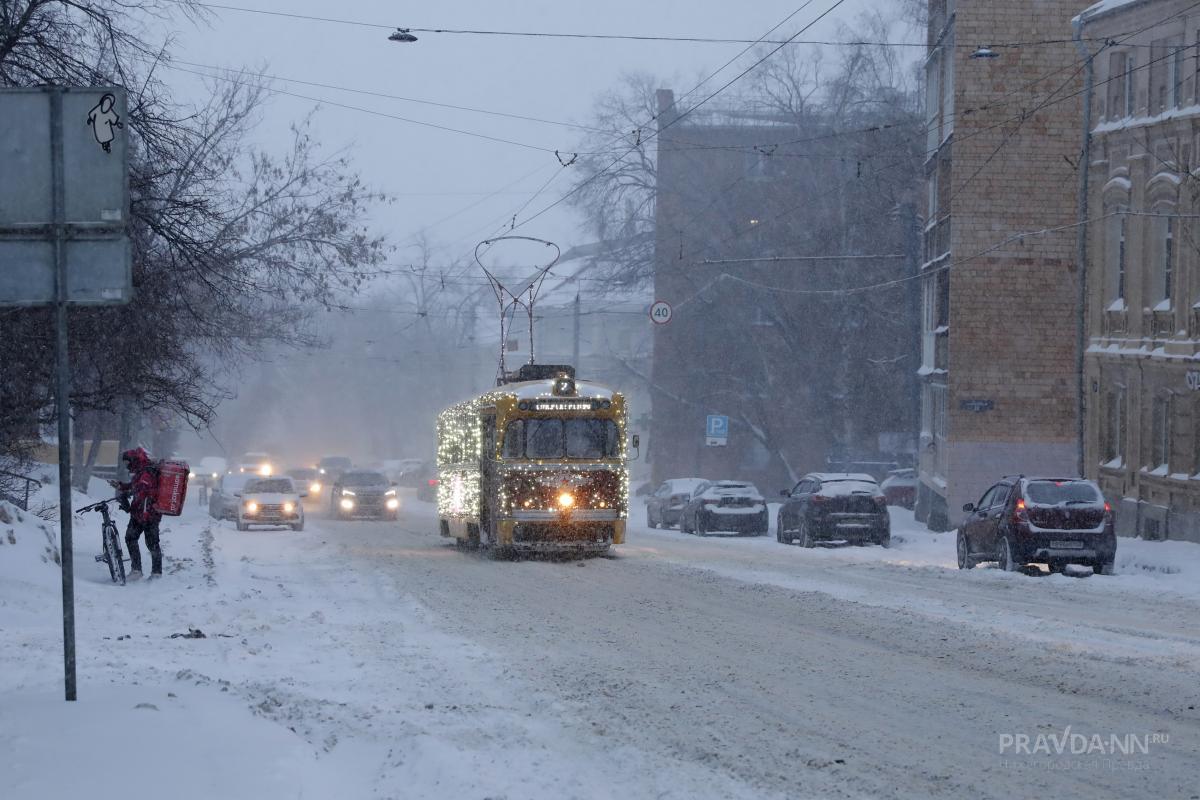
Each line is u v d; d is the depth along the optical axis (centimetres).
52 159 870
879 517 3284
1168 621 1526
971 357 3934
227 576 2158
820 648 1296
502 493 2638
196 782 684
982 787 730
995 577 2144
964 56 3916
